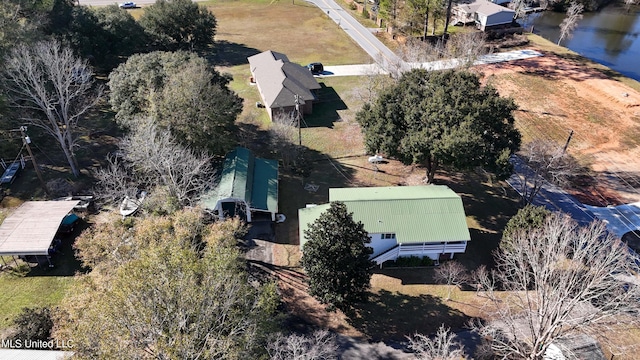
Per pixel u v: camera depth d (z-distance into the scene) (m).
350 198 39.78
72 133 54.62
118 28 67.12
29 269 37.16
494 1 103.38
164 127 43.09
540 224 35.34
